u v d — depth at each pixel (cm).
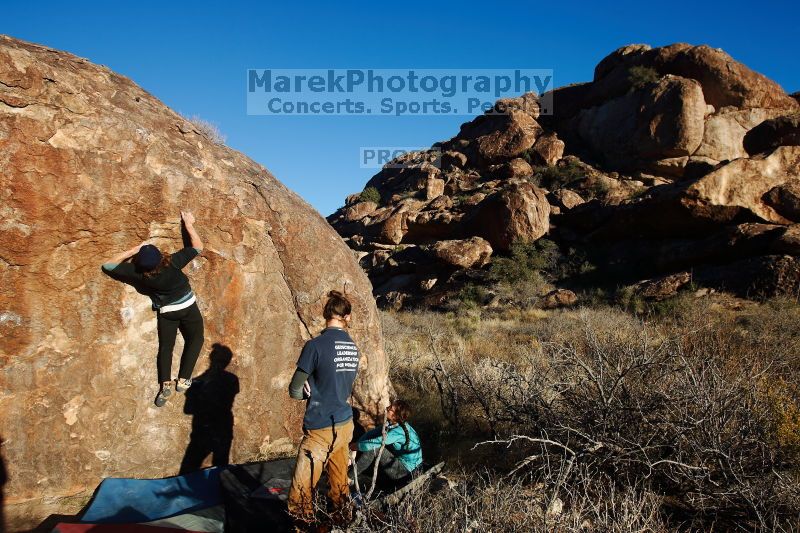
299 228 570
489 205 3231
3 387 436
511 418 552
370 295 621
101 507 404
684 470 429
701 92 3691
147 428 489
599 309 2156
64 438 457
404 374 926
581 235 3114
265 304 550
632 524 347
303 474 367
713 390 471
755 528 382
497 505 357
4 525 413
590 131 4250
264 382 548
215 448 520
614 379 517
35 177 427
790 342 926
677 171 3700
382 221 3897
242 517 395
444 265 3197
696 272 2250
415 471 448
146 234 481
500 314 2336
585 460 448
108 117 460
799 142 3081
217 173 522
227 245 524
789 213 2273
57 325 454
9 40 452
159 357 445
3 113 412
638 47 4397
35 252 435
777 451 441
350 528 340
